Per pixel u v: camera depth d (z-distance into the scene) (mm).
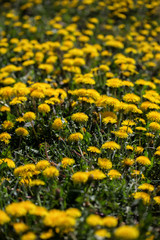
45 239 2180
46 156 3279
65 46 6758
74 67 5594
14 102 3715
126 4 11906
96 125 3828
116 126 3918
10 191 2791
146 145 3617
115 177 2777
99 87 5289
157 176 3211
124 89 4715
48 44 6688
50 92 3881
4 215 2049
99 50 7074
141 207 2430
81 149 3455
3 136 3201
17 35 9367
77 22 10891
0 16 11867
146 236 2246
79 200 2439
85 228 2102
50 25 10336
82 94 3686
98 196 2605
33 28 8852
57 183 2822
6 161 2984
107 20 10844
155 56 7301
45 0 13383
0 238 2289
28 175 2709
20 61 6508
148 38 8828
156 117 3279
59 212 2064
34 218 2344
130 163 2957
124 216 2588
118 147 2971
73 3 12391
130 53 7699
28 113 3348
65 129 3756
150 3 12289
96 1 12914
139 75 6242
